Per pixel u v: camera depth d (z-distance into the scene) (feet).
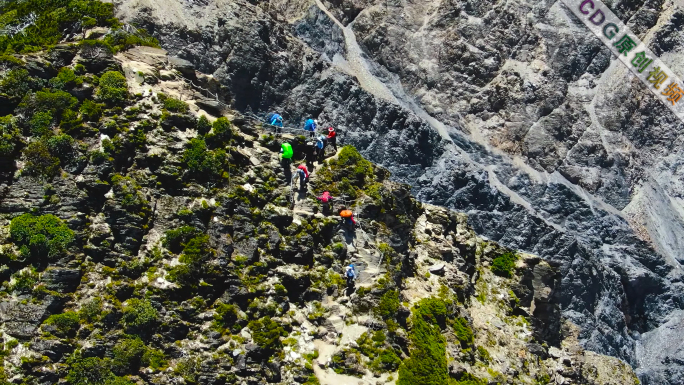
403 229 139.03
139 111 126.41
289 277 124.06
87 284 112.68
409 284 137.59
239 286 119.65
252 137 135.13
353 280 127.95
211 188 125.39
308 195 133.08
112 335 110.83
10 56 122.93
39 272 111.04
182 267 117.08
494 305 153.07
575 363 155.63
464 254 154.61
